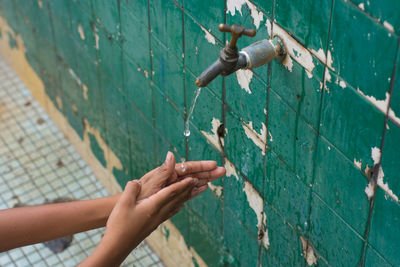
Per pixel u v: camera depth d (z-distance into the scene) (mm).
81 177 3488
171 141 2453
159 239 2992
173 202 1460
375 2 1214
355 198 1529
